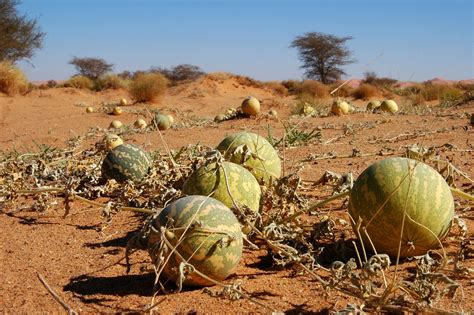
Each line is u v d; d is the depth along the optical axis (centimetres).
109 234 490
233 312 321
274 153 548
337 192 487
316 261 382
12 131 1597
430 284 286
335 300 328
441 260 340
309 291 346
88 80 3934
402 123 1420
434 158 477
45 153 856
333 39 5450
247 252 420
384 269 311
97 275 390
